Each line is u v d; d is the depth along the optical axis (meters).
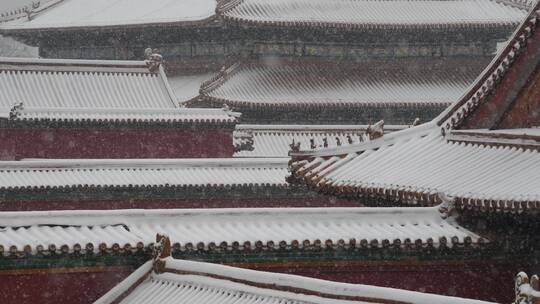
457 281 39.28
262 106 95.75
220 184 68.50
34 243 36.38
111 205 67.44
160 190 67.81
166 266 36.81
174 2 112.19
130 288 37.22
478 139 40.91
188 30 105.31
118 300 37.09
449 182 38.78
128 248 37.25
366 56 103.94
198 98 94.75
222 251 37.84
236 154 87.31
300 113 98.94
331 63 103.06
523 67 41.22
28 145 76.00
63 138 76.44
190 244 37.47
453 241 37.84
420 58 105.06
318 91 99.12
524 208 34.50
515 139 38.81
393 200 42.31
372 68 104.19
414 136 44.12
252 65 101.81
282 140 90.31
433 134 43.69
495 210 35.91
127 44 111.75
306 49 102.38
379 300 29.27
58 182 66.12
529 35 40.78
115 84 84.50
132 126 77.19
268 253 38.25
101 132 77.00
